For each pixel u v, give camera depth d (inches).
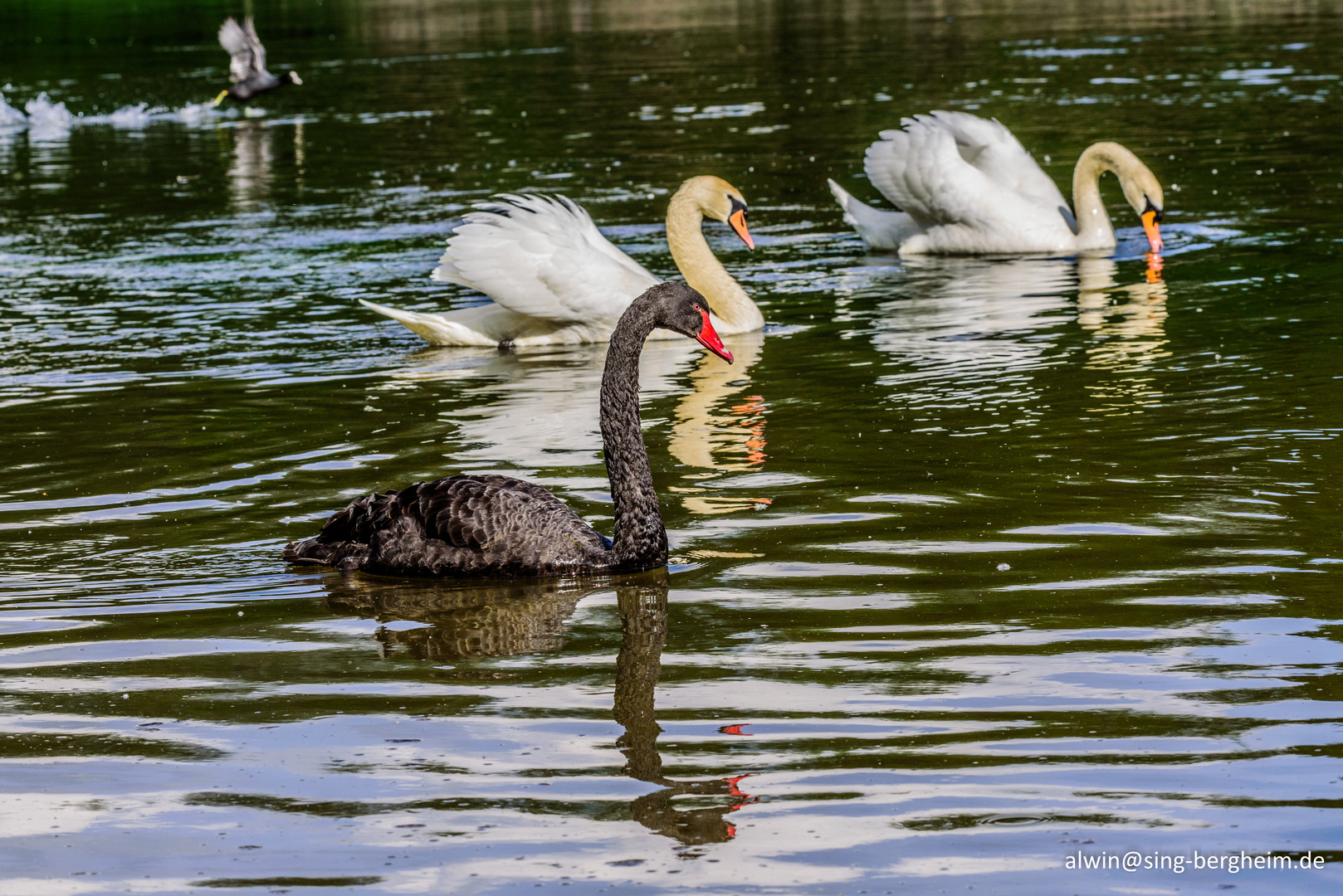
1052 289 720.3
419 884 228.5
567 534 381.1
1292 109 1214.3
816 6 2549.2
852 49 1834.4
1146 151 1081.4
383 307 653.9
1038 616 330.6
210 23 2546.8
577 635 333.7
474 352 655.8
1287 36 1718.8
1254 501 401.7
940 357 593.9
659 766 265.1
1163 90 1360.7
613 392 376.8
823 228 919.7
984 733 274.1
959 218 829.2
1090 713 280.1
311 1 3073.3
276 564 389.7
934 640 319.9
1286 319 622.2
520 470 461.7
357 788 260.4
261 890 228.4
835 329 660.1
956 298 713.0
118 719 292.0
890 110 1332.4
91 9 2893.7
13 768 271.0
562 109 1438.2
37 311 733.3
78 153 1323.8
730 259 842.8
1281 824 238.8
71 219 997.2
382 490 443.8
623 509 377.1
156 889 229.3
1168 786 251.8
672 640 327.3
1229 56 1571.1
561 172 1109.7
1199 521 388.5
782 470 454.3
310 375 604.1
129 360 631.8
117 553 395.9
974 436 479.5
